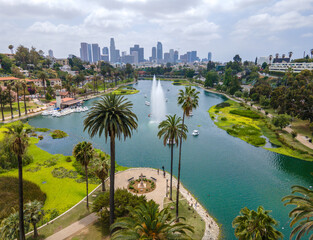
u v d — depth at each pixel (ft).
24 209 122.42
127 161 236.43
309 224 76.69
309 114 320.91
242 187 188.14
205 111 478.59
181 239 70.69
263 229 82.53
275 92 419.13
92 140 302.66
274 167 225.15
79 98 594.65
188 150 269.03
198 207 157.07
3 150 209.67
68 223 135.85
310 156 243.81
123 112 116.88
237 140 303.48
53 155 244.83
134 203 128.67
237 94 621.31
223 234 132.05
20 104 495.41
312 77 441.68
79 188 178.70
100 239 121.08
